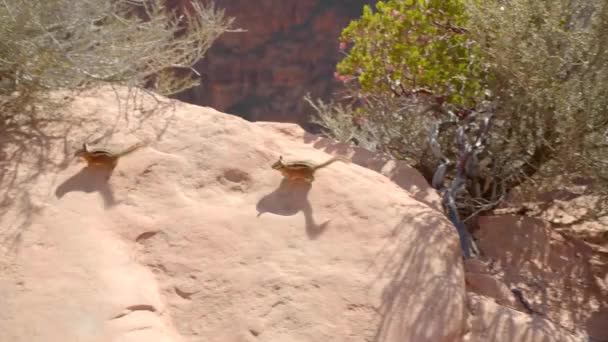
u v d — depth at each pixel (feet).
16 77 11.44
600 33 12.00
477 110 14.56
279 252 9.58
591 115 12.01
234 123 11.94
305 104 69.41
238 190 10.64
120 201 10.14
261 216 10.11
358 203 10.41
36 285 8.75
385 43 15.71
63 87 12.16
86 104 12.18
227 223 9.95
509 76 12.85
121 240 9.60
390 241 9.86
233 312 8.85
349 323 8.74
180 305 8.96
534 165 13.42
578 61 12.32
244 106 69.77
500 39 12.57
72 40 12.16
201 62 69.21
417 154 15.40
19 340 8.13
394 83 16.05
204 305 8.96
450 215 12.17
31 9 11.47
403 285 9.23
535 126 13.00
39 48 11.47
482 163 13.88
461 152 13.75
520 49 12.37
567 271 12.00
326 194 10.53
